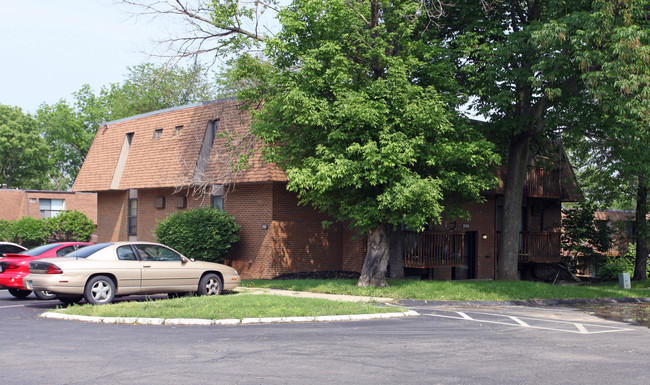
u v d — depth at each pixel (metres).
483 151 19.09
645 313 16.81
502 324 13.29
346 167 17.48
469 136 19.81
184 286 17.19
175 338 10.55
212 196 27.67
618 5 17.92
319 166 17.59
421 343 10.41
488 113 20.42
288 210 24.97
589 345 10.66
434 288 19.48
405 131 18.20
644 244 30.47
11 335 10.80
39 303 16.78
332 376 7.82
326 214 25.97
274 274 24.41
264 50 19.91
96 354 9.08
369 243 20.67
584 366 8.74
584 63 17.84
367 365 8.52
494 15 21.72
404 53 19.83
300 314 13.35
